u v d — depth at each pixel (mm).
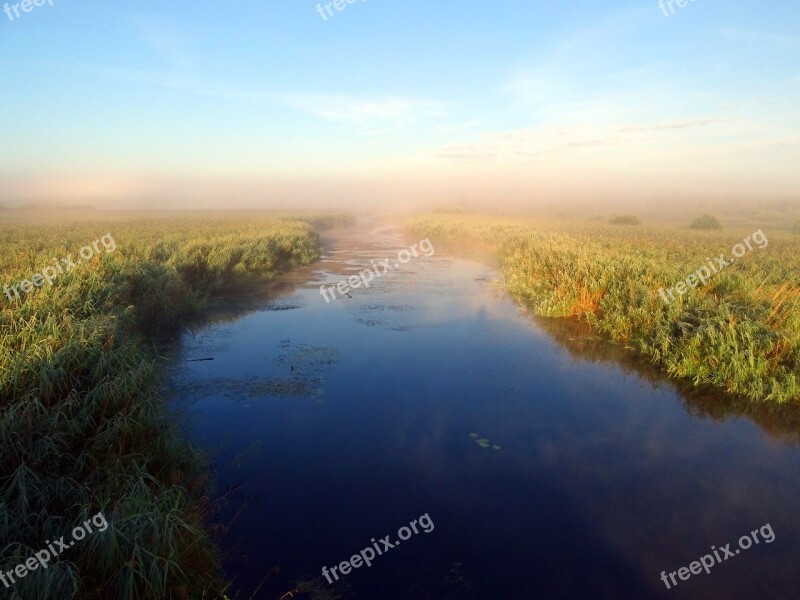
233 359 8844
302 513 4605
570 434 6223
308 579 3797
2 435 4266
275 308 12820
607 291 11828
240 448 5781
